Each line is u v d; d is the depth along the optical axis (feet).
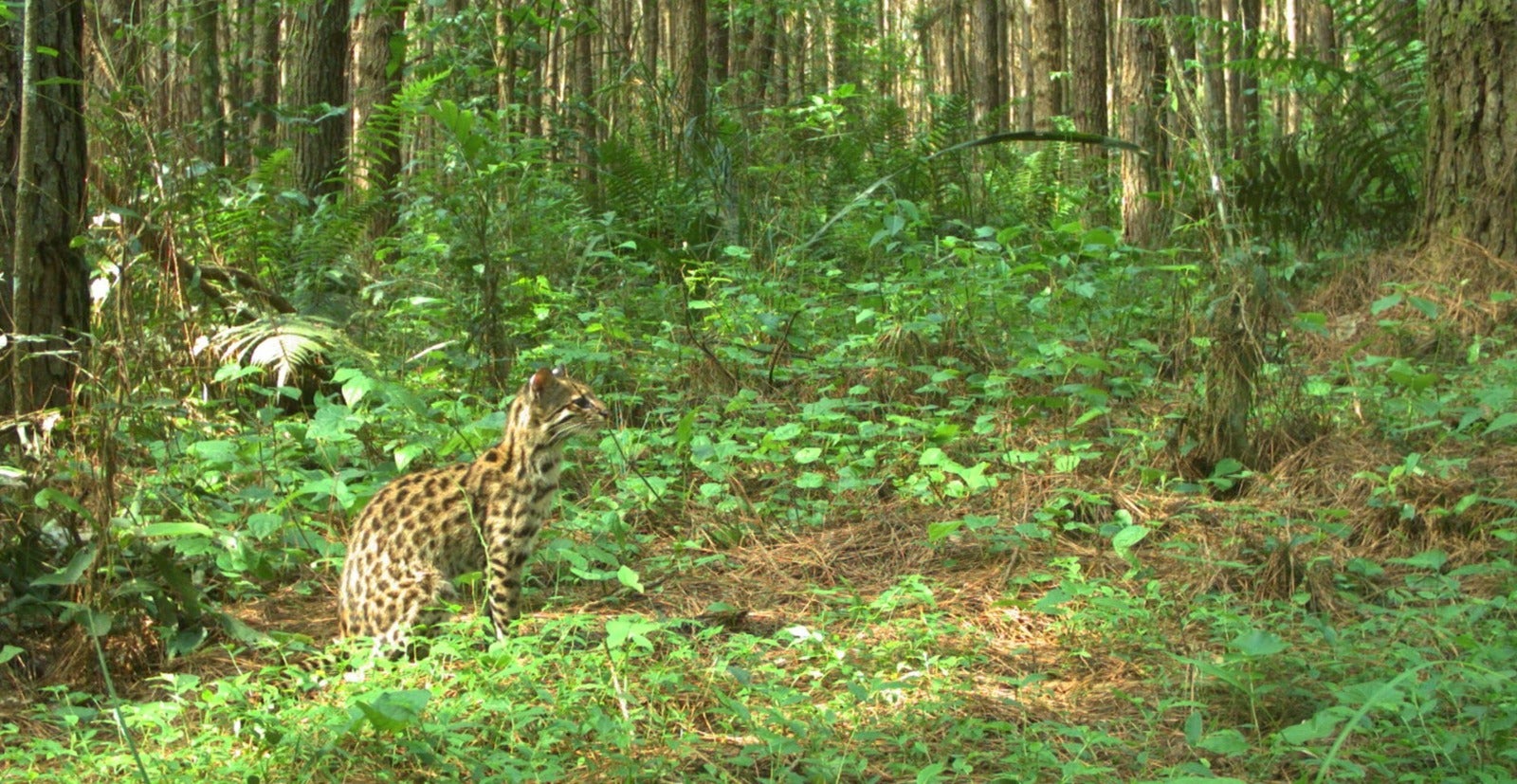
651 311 35.96
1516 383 27.09
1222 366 25.30
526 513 20.10
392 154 47.60
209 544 18.90
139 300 21.81
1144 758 14.96
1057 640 19.60
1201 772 14.57
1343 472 24.89
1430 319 31.94
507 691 16.38
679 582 22.40
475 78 48.34
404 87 47.88
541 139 44.16
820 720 15.96
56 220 20.88
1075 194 54.54
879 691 17.02
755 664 17.99
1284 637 18.86
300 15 54.19
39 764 15.19
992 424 27.63
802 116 53.16
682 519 24.93
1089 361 25.36
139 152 20.16
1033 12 85.30
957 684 17.49
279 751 14.71
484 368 29.96
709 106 49.47
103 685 17.75
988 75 101.50
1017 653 19.04
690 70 52.42
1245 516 23.06
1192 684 17.12
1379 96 39.22
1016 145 81.51
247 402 26.25
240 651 19.03
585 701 16.42
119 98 19.86
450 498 19.85
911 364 30.86
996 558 22.86
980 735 15.69
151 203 20.90
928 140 52.34
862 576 22.65
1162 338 32.71
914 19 114.11
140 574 18.76
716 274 39.70
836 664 17.75
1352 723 12.26
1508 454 25.25
